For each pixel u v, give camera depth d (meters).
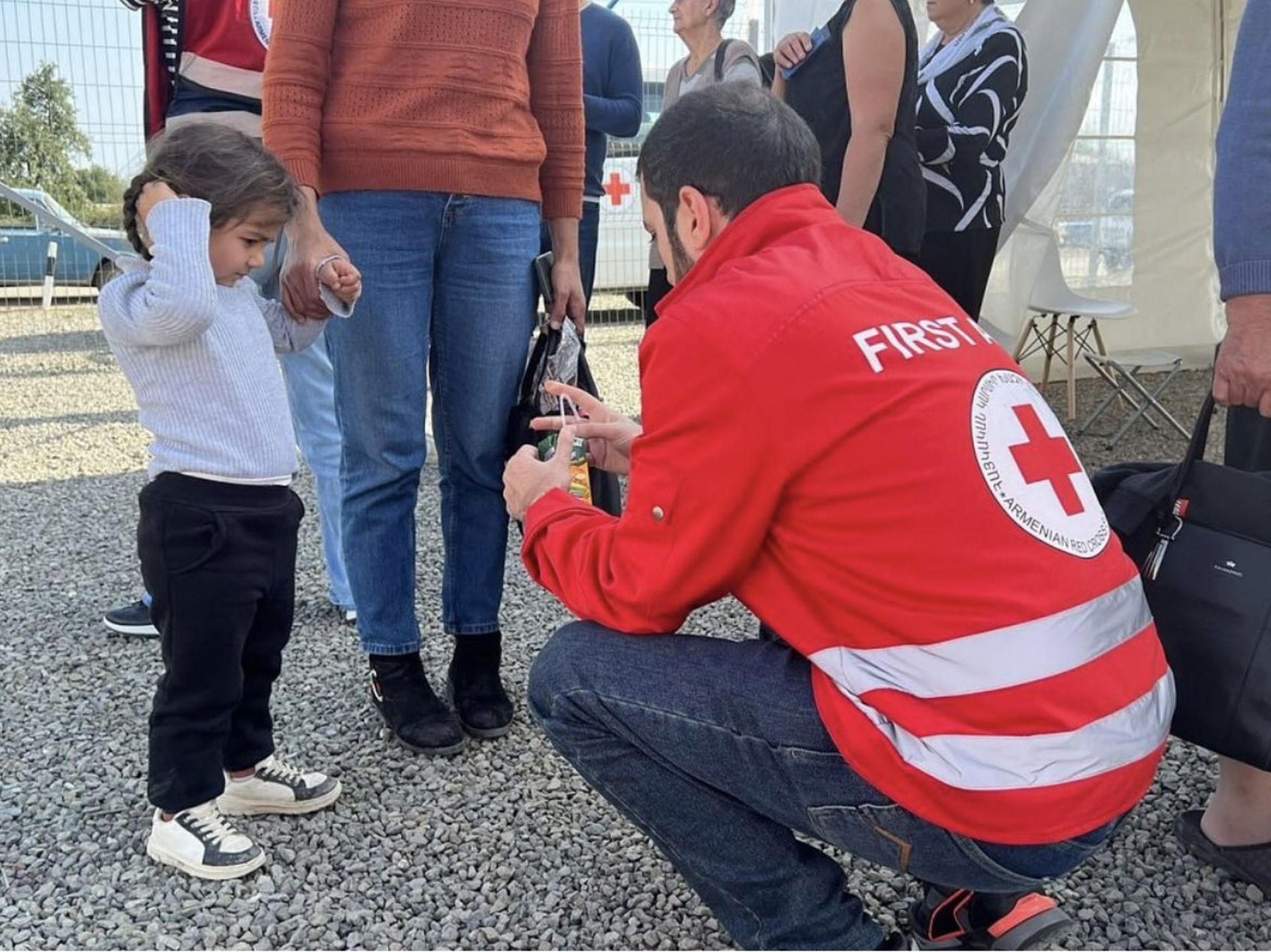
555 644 1.79
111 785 2.50
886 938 1.84
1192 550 1.90
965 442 1.46
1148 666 1.53
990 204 3.92
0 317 10.35
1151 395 6.14
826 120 3.23
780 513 1.52
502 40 2.44
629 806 1.78
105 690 2.97
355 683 3.00
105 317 1.97
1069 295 6.10
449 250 2.48
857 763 1.47
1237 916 2.10
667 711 1.65
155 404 2.01
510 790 2.48
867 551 1.45
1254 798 2.16
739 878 1.74
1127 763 1.45
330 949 1.98
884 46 3.00
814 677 1.56
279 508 2.12
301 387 3.21
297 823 2.35
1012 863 1.49
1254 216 1.88
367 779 2.52
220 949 1.97
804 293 1.52
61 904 2.09
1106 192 7.01
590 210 5.00
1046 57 5.41
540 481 1.90
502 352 2.56
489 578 2.69
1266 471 2.10
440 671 3.07
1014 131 5.52
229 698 2.10
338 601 3.42
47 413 6.73
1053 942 2.01
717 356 1.48
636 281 9.44
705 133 1.67
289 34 2.31
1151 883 2.19
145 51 2.97
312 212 2.31
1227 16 6.88
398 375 2.46
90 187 8.56
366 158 2.37
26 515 4.62
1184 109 7.03
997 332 6.22
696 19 4.21
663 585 1.60
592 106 4.71
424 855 2.26
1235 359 1.90
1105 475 2.05
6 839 2.29
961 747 1.41
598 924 2.06
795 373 1.46
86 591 3.72
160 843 2.16
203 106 2.95
